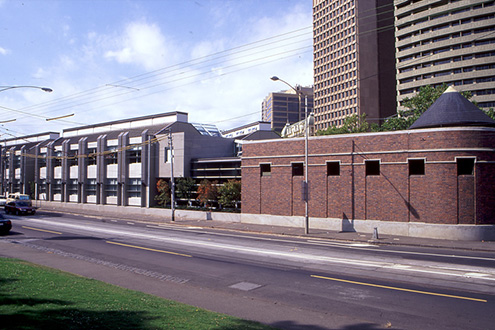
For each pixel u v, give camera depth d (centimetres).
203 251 1805
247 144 3250
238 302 973
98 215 4272
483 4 6925
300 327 784
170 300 934
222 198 3662
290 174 2984
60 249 1844
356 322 821
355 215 2644
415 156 2422
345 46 10062
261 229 2805
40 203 6012
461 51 7019
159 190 4322
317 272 1352
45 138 6675
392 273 1338
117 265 1467
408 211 2434
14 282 1000
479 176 2278
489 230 2258
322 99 10862
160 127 4694
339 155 2734
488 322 833
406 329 786
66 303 820
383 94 9719
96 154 5034
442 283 1194
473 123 2447
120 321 711
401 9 7944
